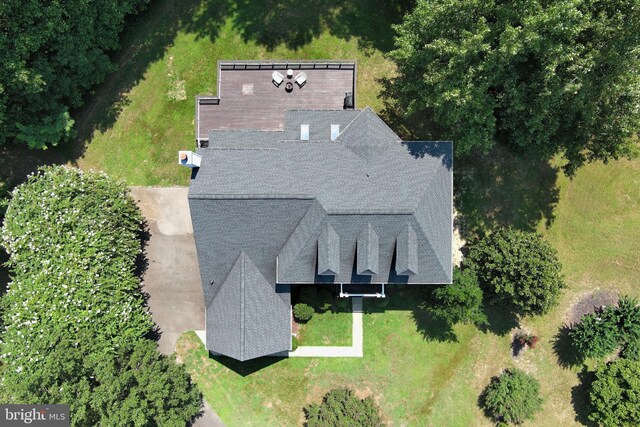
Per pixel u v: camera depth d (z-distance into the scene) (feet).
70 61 96.89
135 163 111.24
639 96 80.07
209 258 94.02
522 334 107.76
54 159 110.83
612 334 101.24
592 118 82.53
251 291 94.79
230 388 108.68
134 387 90.02
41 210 91.91
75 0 92.12
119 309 94.84
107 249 95.04
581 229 110.52
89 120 111.34
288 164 90.53
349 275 94.43
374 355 108.58
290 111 98.02
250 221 90.53
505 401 101.14
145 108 111.86
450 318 101.55
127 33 112.37
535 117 84.64
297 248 91.35
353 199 88.48
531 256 95.14
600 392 99.96
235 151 90.94
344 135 92.73
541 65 80.48
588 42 79.05
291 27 112.68
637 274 109.81
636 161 110.22
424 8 83.20
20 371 86.22
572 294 110.11
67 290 89.56
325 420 96.53
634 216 110.11
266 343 97.19
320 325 108.78
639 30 73.00
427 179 91.25
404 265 89.45
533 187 110.01
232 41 112.37
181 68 112.27
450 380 108.58
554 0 74.49
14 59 88.07
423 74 89.66
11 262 93.35
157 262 109.81
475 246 103.04
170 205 110.52
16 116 98.12
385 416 107.76
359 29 112.47
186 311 109.50
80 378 89.20
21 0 86.38
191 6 112.88
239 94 105.50
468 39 76.89
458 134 97.40
